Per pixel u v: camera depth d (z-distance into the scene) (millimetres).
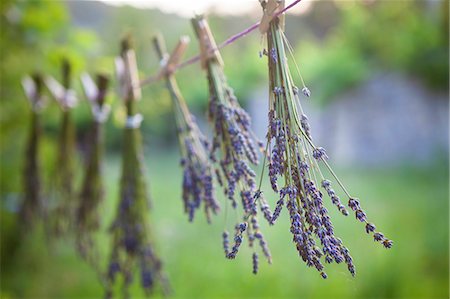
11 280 2920
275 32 747
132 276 1507
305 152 684
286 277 3084
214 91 972
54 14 2348
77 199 1812
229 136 912
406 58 7293
